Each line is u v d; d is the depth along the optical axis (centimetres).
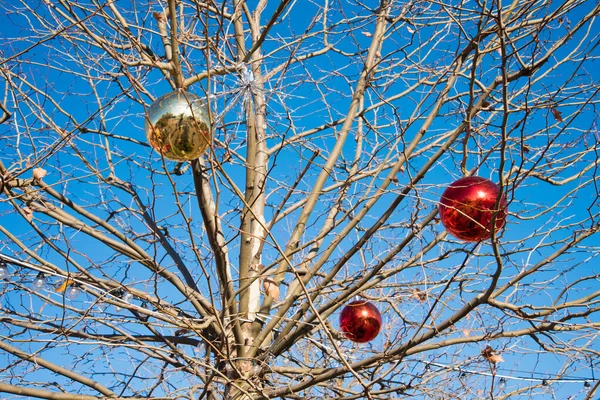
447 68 646
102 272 569
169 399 587
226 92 534
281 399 654
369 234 618
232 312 620
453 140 582
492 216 455
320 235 654
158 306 559
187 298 639
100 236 628
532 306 561
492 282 540
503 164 467
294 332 635
